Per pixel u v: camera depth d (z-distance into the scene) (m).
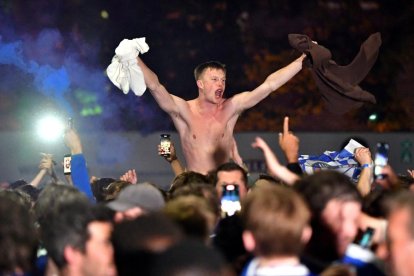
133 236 5.07
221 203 7.28
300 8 22.41
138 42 10.14
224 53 21.78
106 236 5.90
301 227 5.32
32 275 6.01
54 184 6.89
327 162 9.73
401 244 5.00
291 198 5.40
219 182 8.07
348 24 22.56
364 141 18.84
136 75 10.21
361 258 6.05
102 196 9.52
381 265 6.02
